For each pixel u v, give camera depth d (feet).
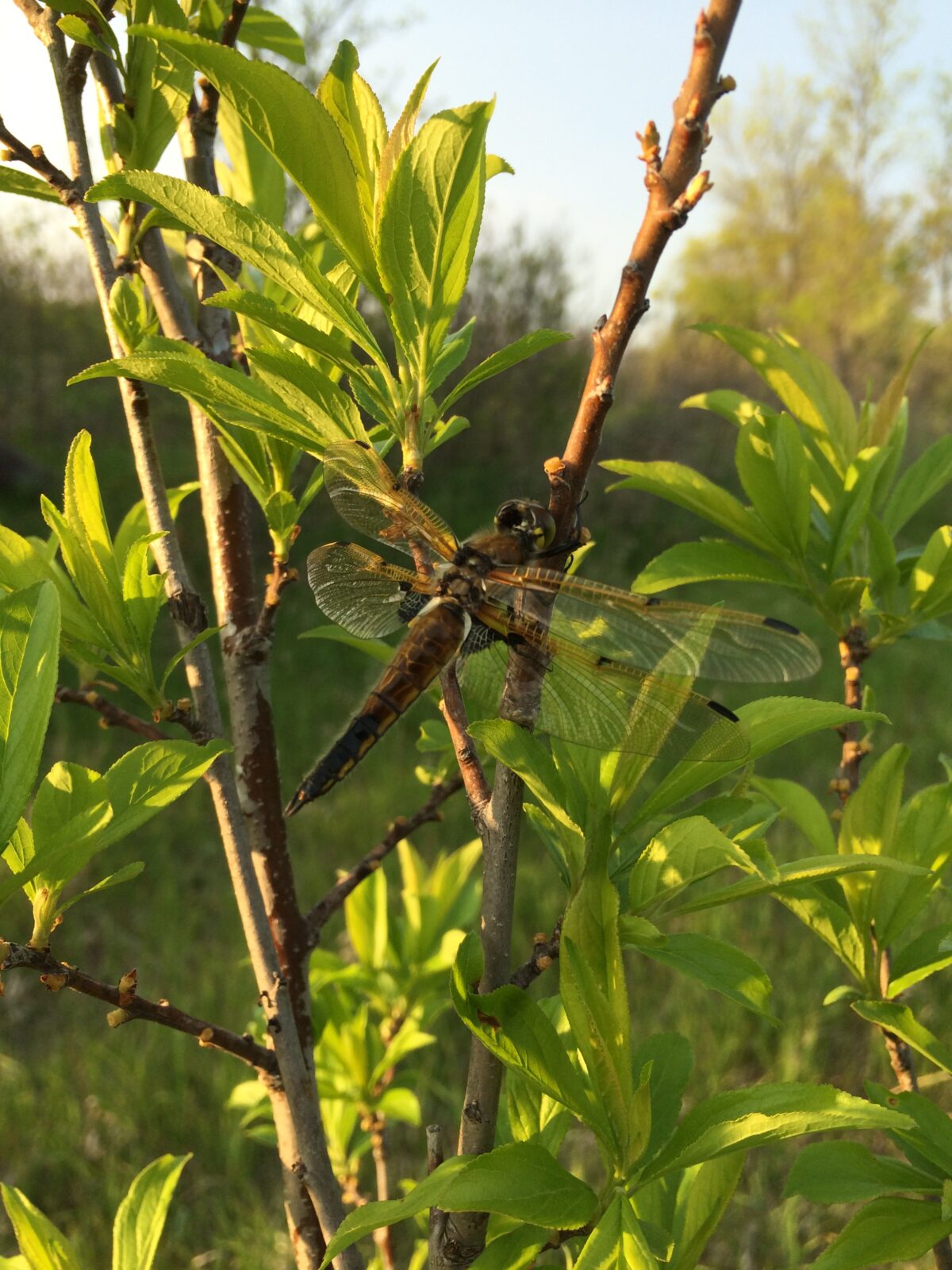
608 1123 0.29
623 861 0.33
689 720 0.35
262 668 0.39
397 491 0.40
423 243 0.31
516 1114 0.36
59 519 0.35
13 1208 0.37
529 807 0.34
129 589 0.36
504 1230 0.33
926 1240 0.33
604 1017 0.29
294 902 0.39
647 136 0.27
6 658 0.29
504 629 0.40
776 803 0.41
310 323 0.37
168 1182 0.38
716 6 0.27
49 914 0.30
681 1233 0.35
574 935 0.29
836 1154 0.35
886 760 0.37
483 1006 0.29
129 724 0.38
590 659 0.38
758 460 0.41
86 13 0.36
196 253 0.40
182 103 0.37
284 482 0.36
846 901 0.39
